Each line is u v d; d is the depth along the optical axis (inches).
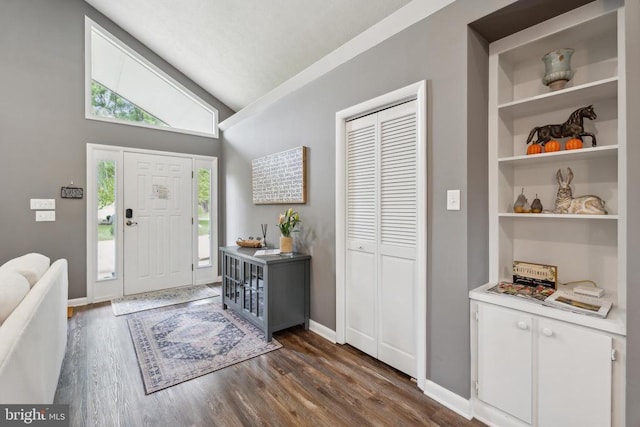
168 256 159.5
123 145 145.8
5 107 119.0
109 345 94.9
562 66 62.5
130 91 152.4
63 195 130.1
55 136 128.6
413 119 76.4
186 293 151.7
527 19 62.0
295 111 115.6
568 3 57.1
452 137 66.7
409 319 77.8
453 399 66.6
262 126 137.0
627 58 44.5
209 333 104.0
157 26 136.7
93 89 142.2
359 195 92.0
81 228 134.4
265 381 76.0
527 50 68.6
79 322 113.7
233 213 165.2
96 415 63.3
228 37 126.3
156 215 155.6
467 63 64.2
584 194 65.5
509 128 74.5
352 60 91.0
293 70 127.7
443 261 68.8
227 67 144.6
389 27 78.7
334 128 98.2
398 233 80.4
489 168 70.7
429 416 64.2
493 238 70.5
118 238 144.3
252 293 108.5
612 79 54.0
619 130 54.2
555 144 64.0
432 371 71.0
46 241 127.0
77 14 134.0
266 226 135.0
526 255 74.3
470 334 64.5
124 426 60.4
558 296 59.2
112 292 143.0
